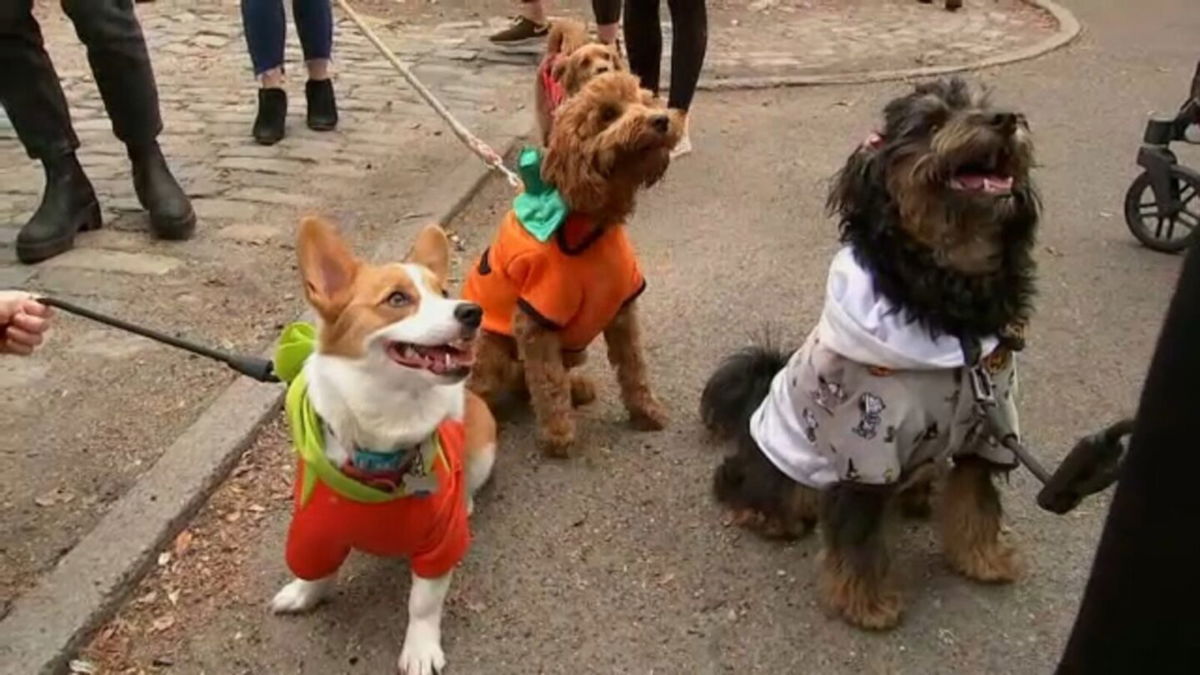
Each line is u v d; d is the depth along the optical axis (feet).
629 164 5.08
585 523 5.24
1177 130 8.04
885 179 4.18
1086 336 6.97
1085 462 3.57
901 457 4.38
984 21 15.88
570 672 4.34
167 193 7.75
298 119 10.41
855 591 4.55
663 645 4.50
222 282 7.16
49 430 5.63
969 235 4.09
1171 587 2.12
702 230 8.49
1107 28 15.70
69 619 4.36
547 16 14.66
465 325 3.80
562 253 5.34
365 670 4.34
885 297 4.18
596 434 5.96
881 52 13.99
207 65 12.21
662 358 6.69
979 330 4.21
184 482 5.15
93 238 7.78
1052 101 12.06
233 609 4.62
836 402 4.35
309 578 4.41
